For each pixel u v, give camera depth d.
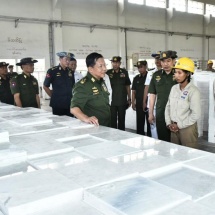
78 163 0.91
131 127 4.94
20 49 8.20
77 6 9.24
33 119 1.76
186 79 2.01
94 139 1.35
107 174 0.81
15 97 3.14
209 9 13.62
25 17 8.16
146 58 11.25
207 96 3.99
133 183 0.75
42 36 8.55
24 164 0.98
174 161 0.95
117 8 10.23
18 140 1.27
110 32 10.12
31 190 0.70
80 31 9.40
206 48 13.55
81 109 1.91
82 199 0.70
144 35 11.12
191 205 0.63
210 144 3.68
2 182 0.75
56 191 0.69
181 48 12.54
